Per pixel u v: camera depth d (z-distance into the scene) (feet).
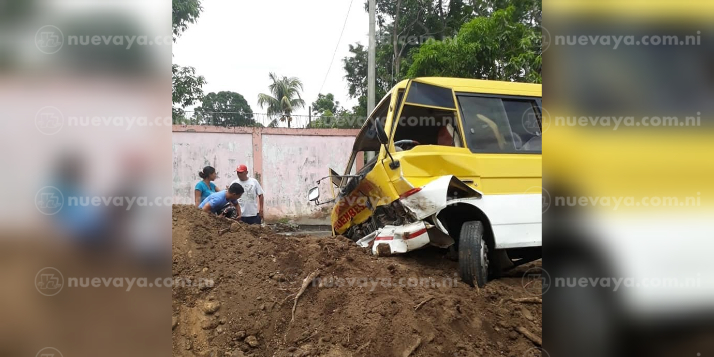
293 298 10.52
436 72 31.68
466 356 9.29
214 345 9.19
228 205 17.19
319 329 9.66
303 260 12.07
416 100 13.85
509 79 30.68
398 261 12.81
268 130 36.35
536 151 14.83
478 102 14.85
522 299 11.94
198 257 11.73
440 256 14.05
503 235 13.24
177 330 9.35
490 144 14.42
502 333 10.49
